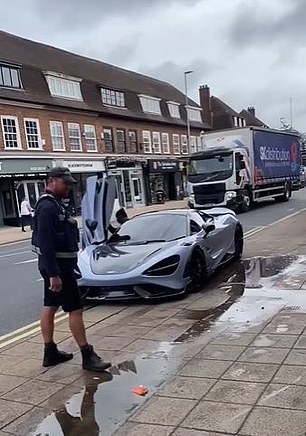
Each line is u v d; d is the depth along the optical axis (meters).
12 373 4.51
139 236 8.08
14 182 26.84
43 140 28.75
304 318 5.24
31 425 3.46
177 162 41.78
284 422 3.11
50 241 4.32
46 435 3.30
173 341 4.95
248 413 3.27
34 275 10.59
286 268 8.19
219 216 9.64
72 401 3.77
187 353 4.54
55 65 32.78
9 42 31.08
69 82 31.83
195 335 5.05
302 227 14.14
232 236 9.43
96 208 8.15
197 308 6.21
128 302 7.02
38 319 6.71
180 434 3.11
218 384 3.78
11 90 27.09
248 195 22.52
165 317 5.93
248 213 21.28
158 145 41.44
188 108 44.34
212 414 3.31
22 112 27.52
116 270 6.91
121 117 36.22
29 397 3.93
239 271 8.44
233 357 4.30
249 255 10.07
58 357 4.64
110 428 3.30
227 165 21.00
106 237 8.20
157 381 3.97
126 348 4.89
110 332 5.52
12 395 3.99
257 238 12.64
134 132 38.19
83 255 7.61
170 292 6.82
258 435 3.00
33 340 5.58
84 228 8.23
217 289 7.24
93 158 32.94
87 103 33.00
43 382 4.22
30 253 14.98
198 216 8.75
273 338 4.69
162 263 6.82
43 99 28.78
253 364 4.09
